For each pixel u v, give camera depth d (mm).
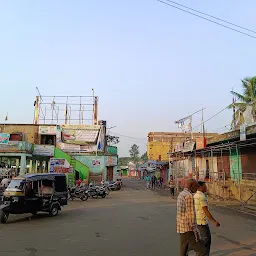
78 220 11734
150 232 9203
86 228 9938
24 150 26750
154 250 7059
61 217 12617
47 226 10406
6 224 10984
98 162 34750
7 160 28719
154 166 52094
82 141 35219
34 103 38875
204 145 20531
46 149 30219
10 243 7801
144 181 57688
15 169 26297
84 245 7559
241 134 14992
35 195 12422
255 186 16703
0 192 16906
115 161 37000
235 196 18562
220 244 7660
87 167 31938
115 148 41594
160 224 10672
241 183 18469
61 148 34156
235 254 6711
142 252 6887
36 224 10883
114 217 12477
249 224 10688
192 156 28047
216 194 20531
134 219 11883
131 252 6887
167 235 8750
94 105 39656
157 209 15250
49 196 12875
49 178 13148
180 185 29875
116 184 31828
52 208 12875
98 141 35312
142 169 69312
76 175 31406
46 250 7078
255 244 7660
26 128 33969
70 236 8656
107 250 7066
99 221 11422
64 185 13938
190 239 5250
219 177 21453
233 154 20078
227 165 21000
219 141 18656
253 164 17469
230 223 10898
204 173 24688
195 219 5352
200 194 6035
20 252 6906
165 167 42031
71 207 16516
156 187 37594
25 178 12250
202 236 5875
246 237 8500
